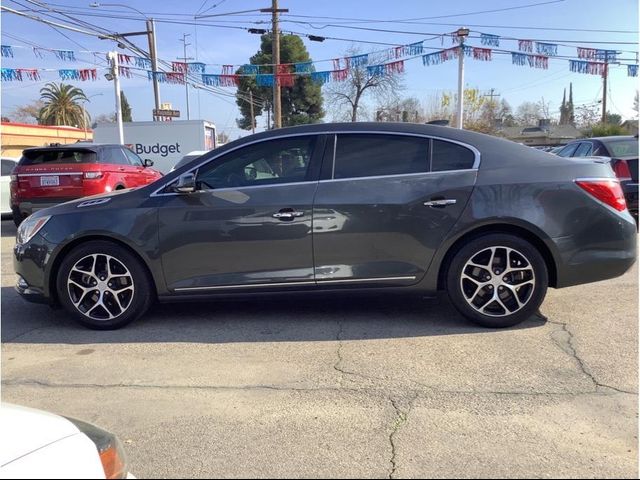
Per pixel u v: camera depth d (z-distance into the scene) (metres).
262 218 4.48
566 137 53.09
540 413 3.12
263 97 54.00
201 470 2.68
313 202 4.45
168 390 3.55
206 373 3.79
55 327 4.86
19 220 10.95
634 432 2.90
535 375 3.61
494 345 4.14
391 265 4.47
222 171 4.63
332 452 2.80
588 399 3.26
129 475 1.97
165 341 4.43
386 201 4.41
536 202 4.35
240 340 4.41
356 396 3.39
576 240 4.37
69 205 4.80
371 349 4.14
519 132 54.78
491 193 4.37
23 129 36.56
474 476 2.57
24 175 10.35
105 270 4.68
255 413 3.22
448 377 3.62
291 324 4.75
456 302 4.47
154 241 4.56
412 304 5.23
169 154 22.67
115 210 4.60
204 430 3.05
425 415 3.14
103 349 4.29
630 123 42.50
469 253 4.40
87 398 3.46
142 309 4.70
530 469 2.61
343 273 4.49
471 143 4.55
